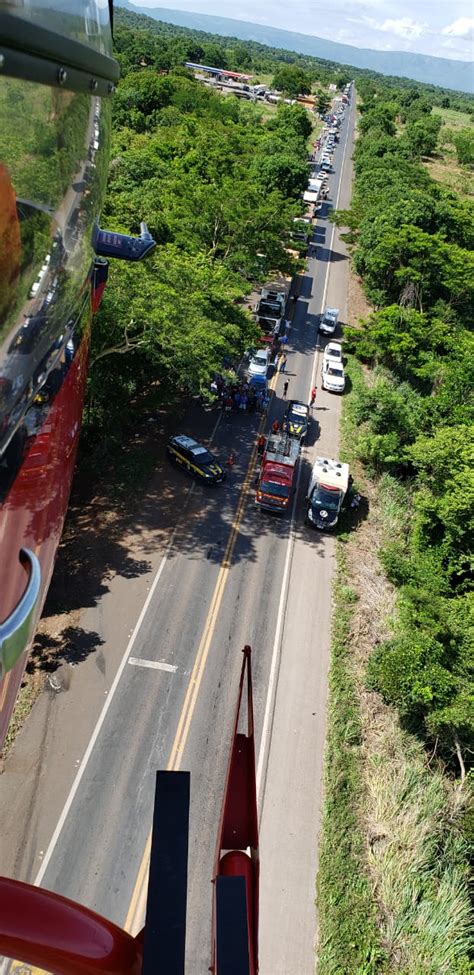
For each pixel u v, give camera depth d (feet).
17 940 7.88
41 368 11.21
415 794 77.87
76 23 10.02
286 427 142.20
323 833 74.13
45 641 88.07
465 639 90.02
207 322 116.78
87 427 124.67
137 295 108.78
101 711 81.20
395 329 177.47
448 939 65.87
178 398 148.77
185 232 158.10
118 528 109.81
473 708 79.61
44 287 10.57
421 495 118.01
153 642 91.61
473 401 145.18
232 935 7.78
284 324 195.52
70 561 101.45
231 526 115.96
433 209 223.51
